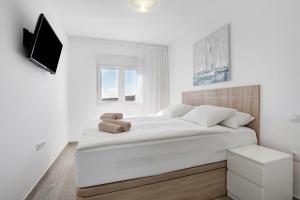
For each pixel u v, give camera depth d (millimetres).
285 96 1776
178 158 1602
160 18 3004
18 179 1556
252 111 2129
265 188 1436
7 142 1389
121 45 4238
